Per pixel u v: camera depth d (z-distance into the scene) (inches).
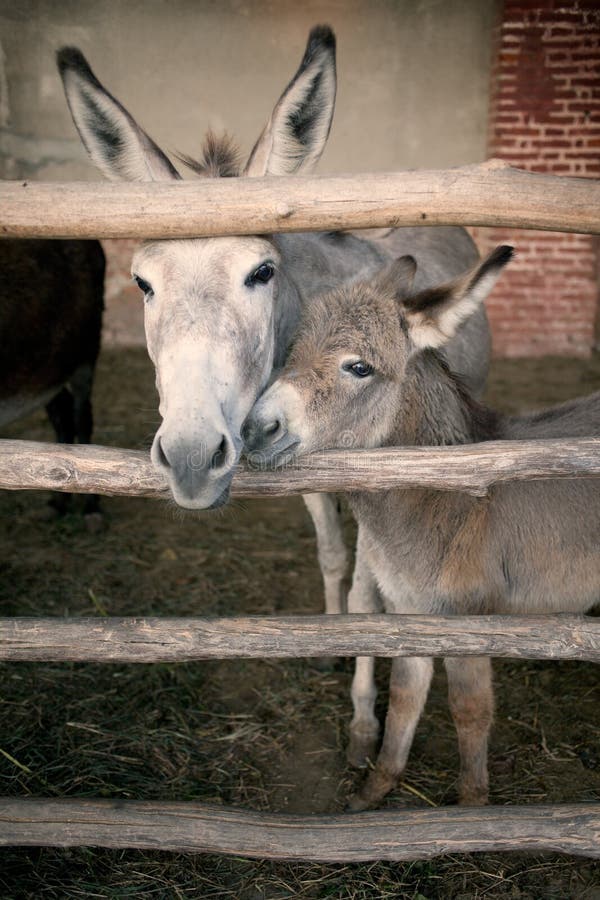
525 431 111.0
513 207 78.4
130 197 80.8
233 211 80.6
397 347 98.0
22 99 313.7
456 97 311.3
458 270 161.5
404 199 79.0
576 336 320.2
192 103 313.0
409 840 92.7
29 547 190.2
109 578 177.9
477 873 106.7
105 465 86.4
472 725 108.7
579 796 119.5
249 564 184.5
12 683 143.7
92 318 193.3
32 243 172.7
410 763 127.8
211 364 80.7
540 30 287.3
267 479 87.7
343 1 301.1
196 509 80.4
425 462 86.3
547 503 108.7
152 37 305.1
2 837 93.0
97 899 102.5
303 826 93.9
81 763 125.7
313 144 95.9
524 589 111.0
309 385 92.9
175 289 83.2
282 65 308.3
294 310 106.9
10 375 169.0
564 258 312.2
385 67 309.3
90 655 90.0
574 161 301.3
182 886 104.8
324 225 81.4
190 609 166.6
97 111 91.6
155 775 124.3
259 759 129.0
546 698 140.9
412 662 112.0
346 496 112.7
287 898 103.3
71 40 305.7
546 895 103.7
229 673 149.5
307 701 142.2
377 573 114.6
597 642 88.8
